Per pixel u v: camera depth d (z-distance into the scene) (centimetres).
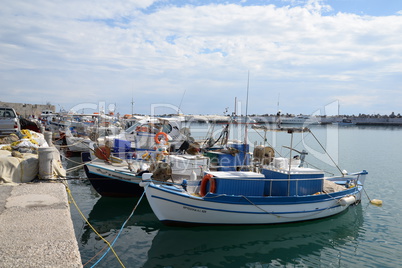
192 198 1030
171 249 973
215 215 1069
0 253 506
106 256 916
